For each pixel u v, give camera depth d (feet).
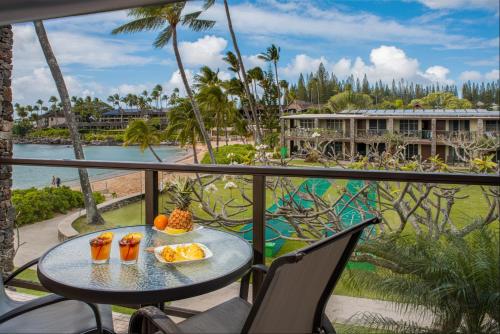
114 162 9.30
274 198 12.79
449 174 6.44
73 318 5.98
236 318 5.80
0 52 14.48
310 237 12.46
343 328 7.52
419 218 8.84
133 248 5.80
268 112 112.27
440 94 100.37
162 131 82.58
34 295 10.39
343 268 4.89
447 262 7.37
